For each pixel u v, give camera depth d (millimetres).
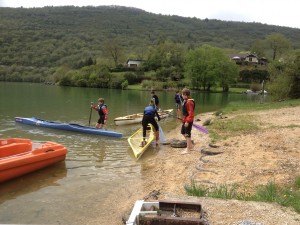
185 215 4816
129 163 9383
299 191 5828
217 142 10672
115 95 41312
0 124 15875
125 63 88688
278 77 29609
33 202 6461
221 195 5766
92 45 109938
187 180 7148
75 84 65938
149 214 4812
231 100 38312
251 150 9086
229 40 153250
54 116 19656
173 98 39062
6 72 78812
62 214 5895
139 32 147625
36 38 106625
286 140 9883
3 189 7184
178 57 77500
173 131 15125
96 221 5555
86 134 13641
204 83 62656
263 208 5078
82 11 171875
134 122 17078
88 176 8148
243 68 78688
